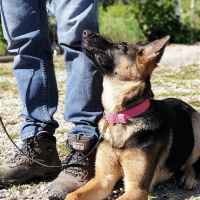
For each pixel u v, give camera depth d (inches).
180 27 748.6
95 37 161.3
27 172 172.1
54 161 176.7
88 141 163.9
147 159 151.7
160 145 157.9
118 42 167.0
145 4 738.2
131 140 152.6
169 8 737.0
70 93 168.1
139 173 150.9
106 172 159.2
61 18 163.2
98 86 168.1
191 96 323.0
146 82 161.8
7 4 169.3
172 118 173.6
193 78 403.5
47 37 175.6
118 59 163.0
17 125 267.4
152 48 161.6
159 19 737.6
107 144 157.2
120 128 155.8
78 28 161.5
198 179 185.8
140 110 156.4
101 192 157.5
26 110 173.6
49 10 174.7
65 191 156.9
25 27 170.6
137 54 162.9
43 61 173.2
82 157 165.2
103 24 706.2
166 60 536.4
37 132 170.6
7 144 227.6
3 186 172.1
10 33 171.5
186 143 179.3
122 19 722.8
